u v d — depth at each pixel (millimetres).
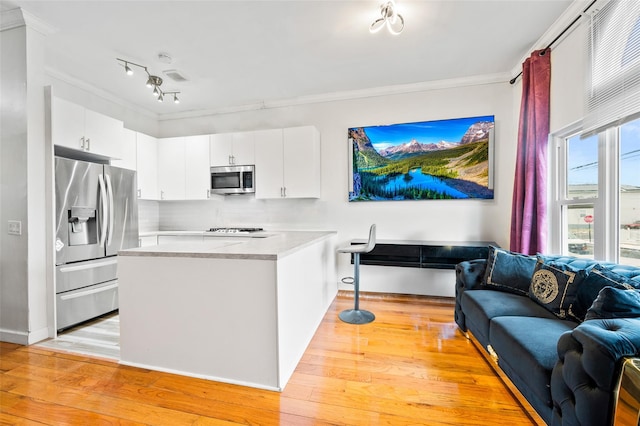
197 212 4379
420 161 3477
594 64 1945
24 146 2320
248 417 1500
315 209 3871
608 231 1976
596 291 1587
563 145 2504
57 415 1517
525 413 1512
